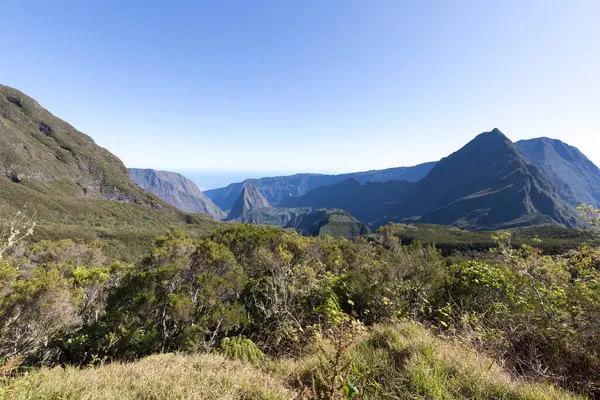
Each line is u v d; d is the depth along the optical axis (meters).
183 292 9.30
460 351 3.17
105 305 11.68
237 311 6.63
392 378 2.73
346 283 6.49
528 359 3.34
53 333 9.36
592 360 2.94
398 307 5.33
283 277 6.70
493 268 5.39
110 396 2.68
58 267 17.19
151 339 7.95
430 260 6.77
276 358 4.65
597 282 3.76
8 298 8.70
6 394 2.58
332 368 2.45
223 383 3.05
